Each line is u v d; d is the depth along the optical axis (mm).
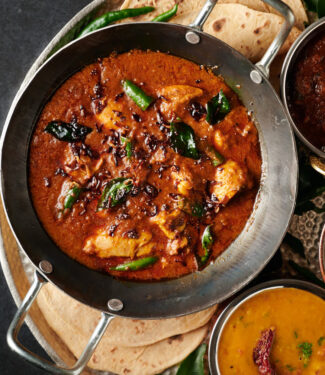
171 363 604
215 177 550
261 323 589
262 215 562
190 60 549
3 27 683
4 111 681
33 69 589
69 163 535
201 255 559
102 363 604
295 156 540
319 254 571
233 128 555
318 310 588
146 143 541
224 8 589
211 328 611
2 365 685
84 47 525
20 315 518
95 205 542
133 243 542
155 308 555
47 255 538
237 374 586
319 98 567
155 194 543
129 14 595
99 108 538
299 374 591
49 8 681
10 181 529
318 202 610
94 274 550
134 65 543
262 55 592
